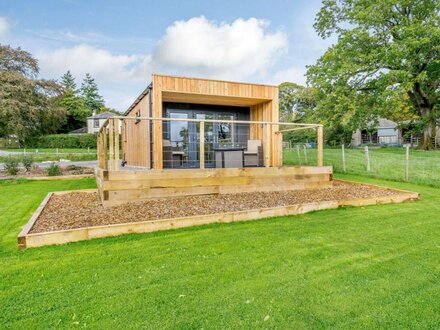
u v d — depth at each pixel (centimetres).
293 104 3838
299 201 550
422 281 258
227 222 445
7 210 544
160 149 761
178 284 254
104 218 431
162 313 212
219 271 279
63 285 253
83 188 800
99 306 221
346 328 196
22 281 261
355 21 1664
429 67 1683
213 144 967
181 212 464
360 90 1700
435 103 1898
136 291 242
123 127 1195
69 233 362
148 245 349
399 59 1502
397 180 889
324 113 1689
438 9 1623
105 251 330
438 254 319
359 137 3319
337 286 250
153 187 540
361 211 510
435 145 1962
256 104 978
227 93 825
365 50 1661
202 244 351
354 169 1123
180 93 788
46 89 3108
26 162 1190
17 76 2773
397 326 198
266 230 404
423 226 421
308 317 208
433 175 912
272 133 889
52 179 994
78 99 4484
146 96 839
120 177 517
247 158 852
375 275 270
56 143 3275
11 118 2673
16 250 338
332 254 319
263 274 272
